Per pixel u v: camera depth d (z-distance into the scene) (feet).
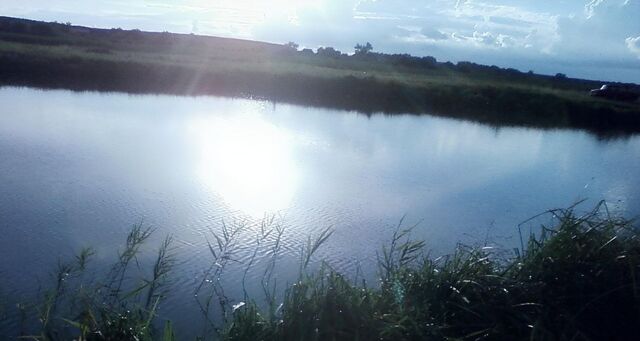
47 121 69.56
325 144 69.72
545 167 68.64
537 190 54.95
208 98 101.60
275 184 49.01
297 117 90.74
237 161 56.44
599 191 56.49
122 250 30.42
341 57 208.33
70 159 52.11
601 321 16.38
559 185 58.34
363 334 15.52
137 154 56.13
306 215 40.14
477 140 86.12
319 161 59.93
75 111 77.92
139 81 110.32
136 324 16.65
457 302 16.72
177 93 104.78
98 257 29.27
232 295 23.99
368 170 57.67
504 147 81.92
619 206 44.47
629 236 19.38
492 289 16.97
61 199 40.42
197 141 64.59
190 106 90.99
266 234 31.73
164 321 21.13
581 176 64.34
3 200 39.50
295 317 15.61
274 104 102.78
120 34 189.47
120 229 34.65
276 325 15.72
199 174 50.06
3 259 29.17
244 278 24.13
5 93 89.51
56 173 47.29
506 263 19.20
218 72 116.37
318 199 44.78
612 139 100.32
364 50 217.36
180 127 72.28
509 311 16.26
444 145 77.97
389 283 17.53
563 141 93.56
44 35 165.68
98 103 86.53
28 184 43.62
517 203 48.83
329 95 117.29
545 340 15.47
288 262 29.43
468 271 17.69
